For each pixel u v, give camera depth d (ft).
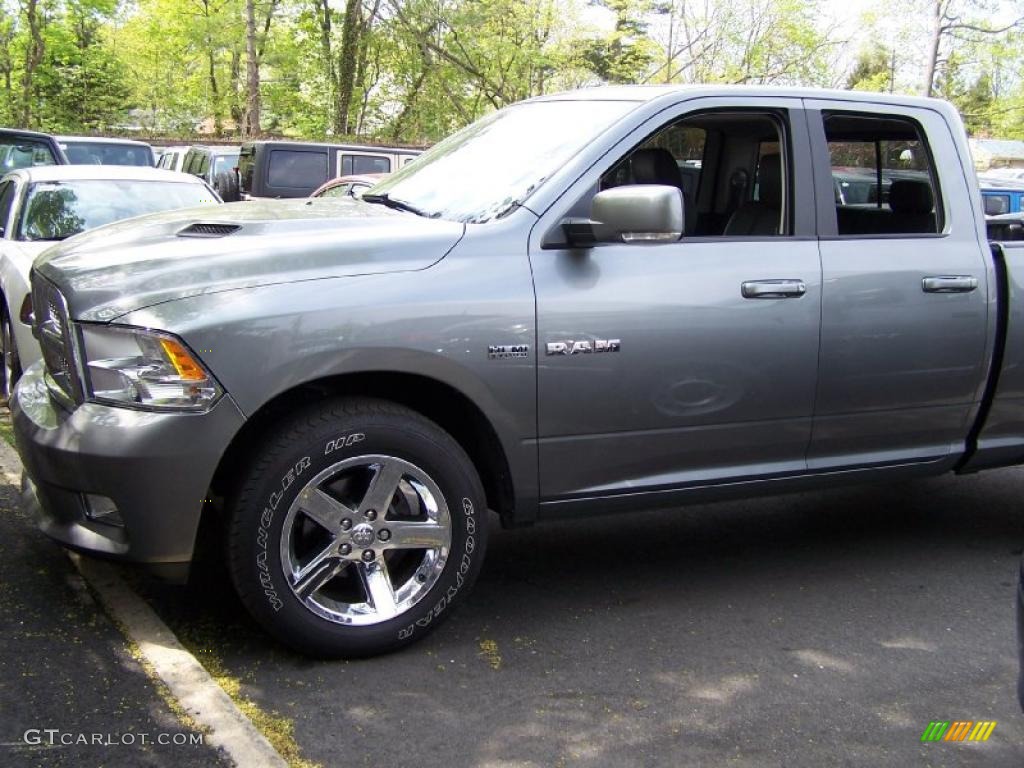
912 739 10.39
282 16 104.01
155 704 9.93
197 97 124.88
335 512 10.96
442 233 11.52
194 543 10.57
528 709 10.59
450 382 11.17
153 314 10.25
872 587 14.51
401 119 100.48
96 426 10.29
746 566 15.16
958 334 14.10
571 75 105.50
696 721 10.53
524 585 14.11
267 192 50.72
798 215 13.33
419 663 11.47
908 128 14.56
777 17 98.48
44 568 12.96
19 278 19.72
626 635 12.55
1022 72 111.24
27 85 99.66
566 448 12.05
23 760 8.90
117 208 23.62
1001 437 15.07
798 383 13.14
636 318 12.02
